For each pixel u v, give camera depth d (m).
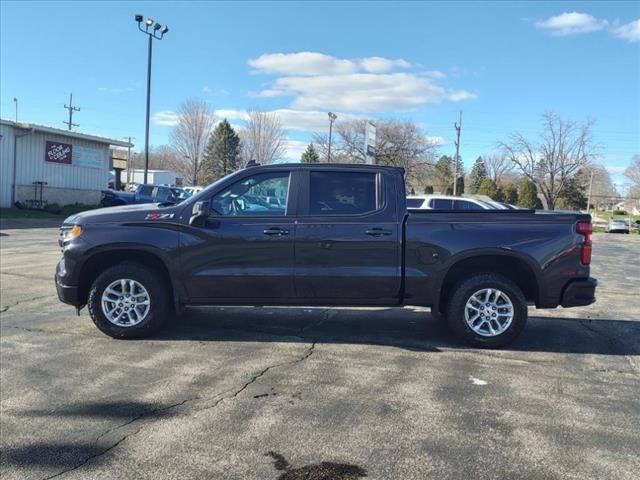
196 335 6.16
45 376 4.81
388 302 5.85
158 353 5.49
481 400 4.37
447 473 3.24
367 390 4.54
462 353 5.65
